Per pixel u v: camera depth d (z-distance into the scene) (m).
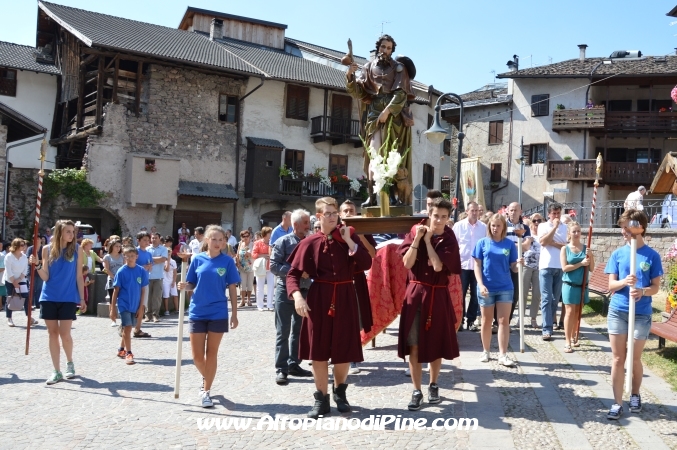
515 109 39.81
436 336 6.42
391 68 8.52
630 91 38.66
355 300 6.32
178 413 6.48
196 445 5.50
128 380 7.99
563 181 38.03
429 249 6.37
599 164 9.05
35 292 15.98
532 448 5.31
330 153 35.34
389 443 5.49
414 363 6.50
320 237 6.34
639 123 36.78
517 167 39.69
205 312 6.75
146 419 6.28
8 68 32.78
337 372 6.41
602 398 6.79
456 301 8.81
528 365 8.29
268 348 9.92
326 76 35.62
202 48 33.50
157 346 10.57
